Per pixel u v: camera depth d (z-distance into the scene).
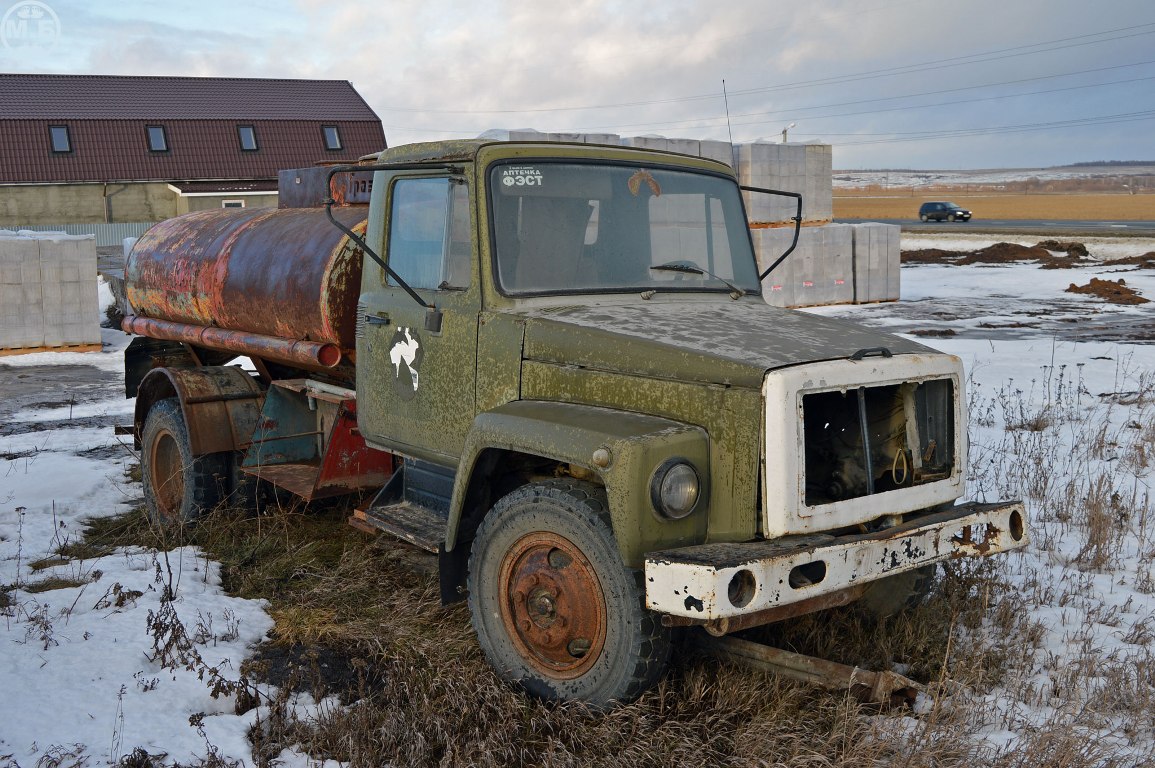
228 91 52.50
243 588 5.61
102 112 48.41
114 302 22.19
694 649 4.38
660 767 3.66
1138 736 3.94
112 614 5.15
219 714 4.16
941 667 4.39
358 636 4.80
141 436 7.48
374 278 5.36
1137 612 5.31
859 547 3.77
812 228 24.48
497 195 4.62
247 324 6.55
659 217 4.99
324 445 6.53
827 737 3.81
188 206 47.81
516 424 4.15
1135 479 8.09
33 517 7.18
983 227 56.66
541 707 4.00
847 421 4.02
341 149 52.19
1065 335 18.38
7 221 45.56
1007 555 6.12
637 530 3.71
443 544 4.64
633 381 4.09
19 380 14.63
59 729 3.92
